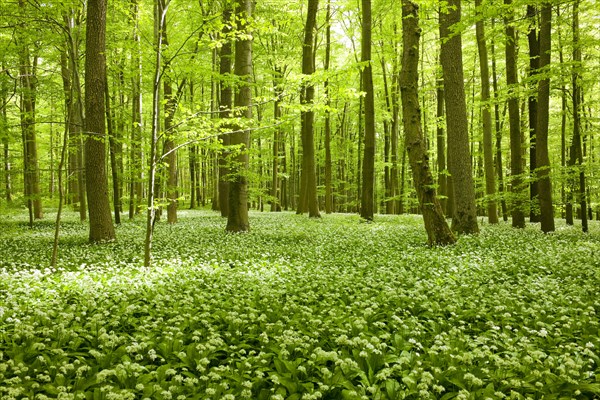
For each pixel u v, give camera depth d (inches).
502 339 195.8
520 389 151.4
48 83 637.9
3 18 422.6
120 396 133.2
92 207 507.5
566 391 147.8
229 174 600.7
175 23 876.0
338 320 216.1
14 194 691.4
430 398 141.3
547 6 524.7
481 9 399.5
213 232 622.2
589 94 868.0
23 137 668.1
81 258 409.4
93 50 498.9
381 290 286.2
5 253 446.9
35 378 153.2
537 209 652.7
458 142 565.9
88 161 505.0
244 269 359.6
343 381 151.7
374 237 555.5
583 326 210.5
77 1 407.2
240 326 209.6
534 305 234.2
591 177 625.3
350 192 1803.6
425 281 295.9
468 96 1087.6
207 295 269.9
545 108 598.5
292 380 154.6
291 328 205.3
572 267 338.0
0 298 261.4
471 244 473.7
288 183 1820.9
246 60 607.8
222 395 144.9
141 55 480.7
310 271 345.4
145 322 213.2
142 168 676.1
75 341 184.2
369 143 804.0
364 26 785.6
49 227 727.1
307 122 906.7
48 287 289.7
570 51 634.8
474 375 160.1
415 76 480.1
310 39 828.0
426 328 211.6
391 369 160.2
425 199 475.8
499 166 974.4
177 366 165.8
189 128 385.4
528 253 404.5
